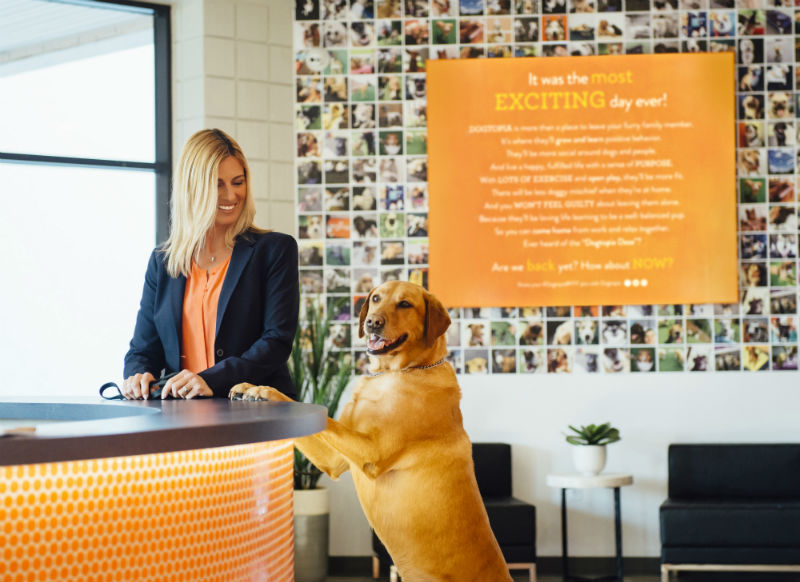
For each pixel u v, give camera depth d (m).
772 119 5.47
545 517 5.41
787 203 5.45
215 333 2.51
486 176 5.49
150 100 5.39
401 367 2.32
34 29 5.14
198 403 2.11
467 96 5.50
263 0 5.49
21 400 2.42
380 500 2.25
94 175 5.24
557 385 5.45
